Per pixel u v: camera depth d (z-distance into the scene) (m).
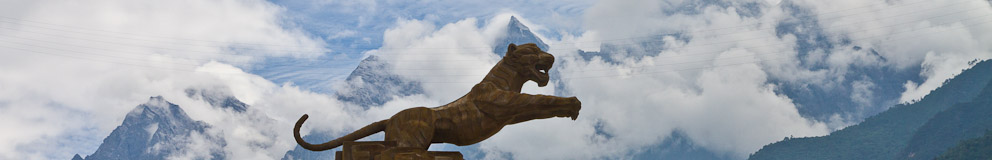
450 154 5.39
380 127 5.82
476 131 5.65
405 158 5.17
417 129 5.54
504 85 5.96
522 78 6.09
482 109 5.67
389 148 5.31
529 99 5.58
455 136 5.66
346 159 5.42
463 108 5.68
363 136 5.82
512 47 6.09
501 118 5.66
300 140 5.75
